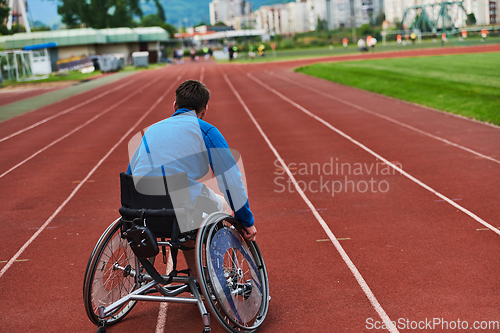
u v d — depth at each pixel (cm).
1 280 380
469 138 901
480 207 515
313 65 3588
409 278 356
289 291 346
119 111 1656
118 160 855
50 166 830
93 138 1116
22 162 874
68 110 1736
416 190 593
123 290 316
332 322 301
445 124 1071
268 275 374
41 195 643
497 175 639
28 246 455
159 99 2019
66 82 3394
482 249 404
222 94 2120
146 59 5450
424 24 8619
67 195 637
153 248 264
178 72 4294
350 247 423
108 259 299
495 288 334
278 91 2100
